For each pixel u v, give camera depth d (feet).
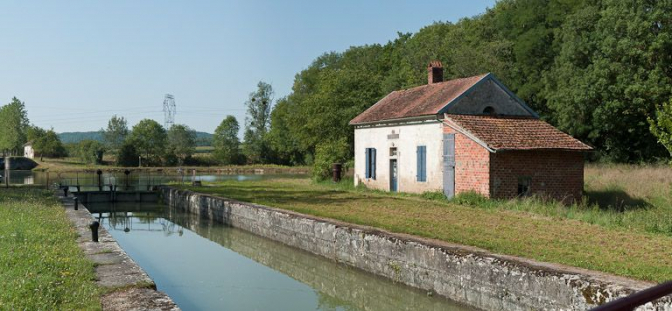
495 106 81.30
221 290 44.91
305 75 261.85
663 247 39.73
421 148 82.53
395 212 62.75
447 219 56.18
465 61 144.66
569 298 28.91
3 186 120.88
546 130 77.25
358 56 263.29
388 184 91.86
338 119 142.61
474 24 174.09
